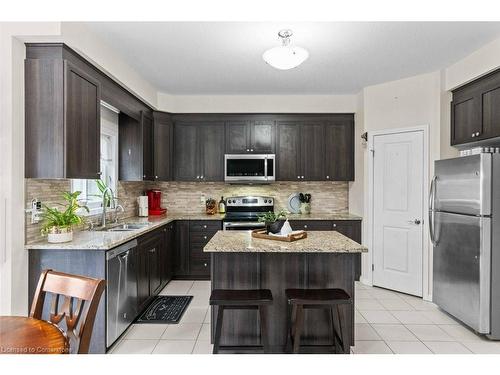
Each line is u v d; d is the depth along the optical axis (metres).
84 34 2.65
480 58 3.19
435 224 3.47
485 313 2.78
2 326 1.42
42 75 2.42
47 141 2.42
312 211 5.18
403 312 3.43
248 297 2.20
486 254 2.78
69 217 2.59
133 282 3.03
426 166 3.84
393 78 4.05
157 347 2.67
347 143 4.86
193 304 3.66
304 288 2.54
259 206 5.06
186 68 3.72
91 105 2.79
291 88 4.51
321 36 2.92
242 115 4.86
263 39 2.98
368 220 4.36
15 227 2.32
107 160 4.06
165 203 5.18
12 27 2.30
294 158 4.86
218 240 2.64
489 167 2.78
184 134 4.87
